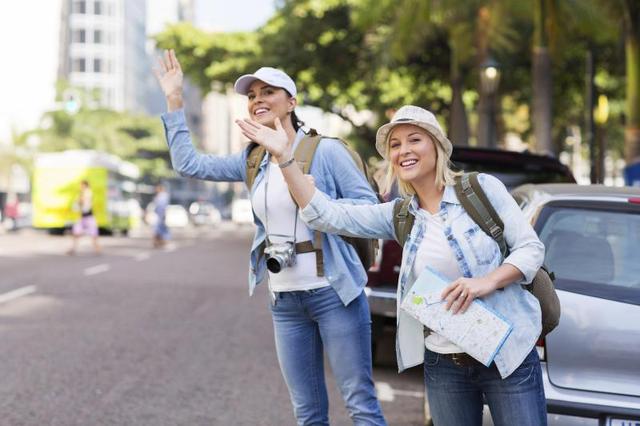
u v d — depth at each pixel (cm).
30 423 765
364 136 4803
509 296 424
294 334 542
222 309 1545
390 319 976
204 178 566
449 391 436
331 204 461
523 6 2527
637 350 567
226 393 902
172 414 812
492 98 2914
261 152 540
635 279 588
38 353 1080
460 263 426
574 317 577
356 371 534
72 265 2417
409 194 451
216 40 4516
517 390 423
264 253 530
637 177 2227
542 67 2433
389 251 981
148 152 12431
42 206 4962
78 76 14200
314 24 4103
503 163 1118
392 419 822
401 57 2736
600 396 566
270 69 540
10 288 1773
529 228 427
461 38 2850
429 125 432
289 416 814
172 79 570
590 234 617
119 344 1160
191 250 3453
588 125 3045
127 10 14700
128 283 1930
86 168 4950
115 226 5150
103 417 793
